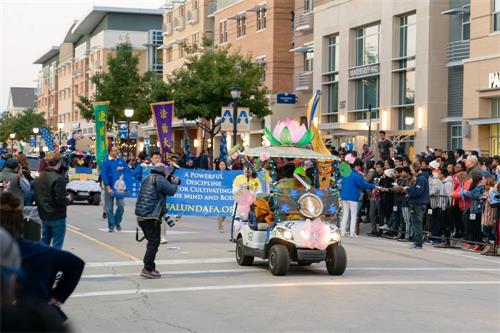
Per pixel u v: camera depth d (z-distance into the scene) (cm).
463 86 3731
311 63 5359
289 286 1403
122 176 2362
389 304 1234
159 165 1494
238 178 2022
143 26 10194
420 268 1702
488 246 2016
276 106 5625
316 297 1289
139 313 1153
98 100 7344
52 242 1441
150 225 1480
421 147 4053
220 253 1869
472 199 2077
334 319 1109
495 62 3462
